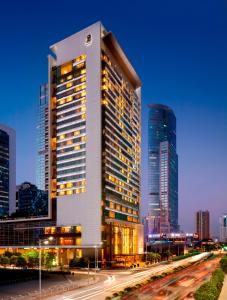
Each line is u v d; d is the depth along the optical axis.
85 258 163.75
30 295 78.25
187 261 195.00
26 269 142.38
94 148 187.12
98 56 193.75
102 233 181.75
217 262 183.75
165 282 99.62
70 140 196.12
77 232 184.12
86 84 195.62
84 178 187.38
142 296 74.38
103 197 186.00
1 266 160.75
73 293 80.62
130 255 188.00
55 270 139.88
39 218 199.62
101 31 198.25
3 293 81.50
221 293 70.56
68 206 189.75
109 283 99.44
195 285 92.31
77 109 196.75
